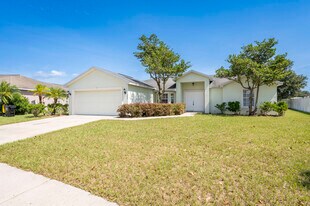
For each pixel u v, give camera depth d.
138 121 11.62
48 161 4.51
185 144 5.91
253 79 13.98
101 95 16.69
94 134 7.68
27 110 18.34
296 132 7.56
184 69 17.31
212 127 8.98
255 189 3.07
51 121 12.45
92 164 4.27
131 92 16.33
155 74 17.84
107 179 3.52
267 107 14.64
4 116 16.33
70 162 4.42
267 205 2.65
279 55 13.58
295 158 4.51
